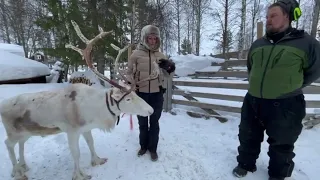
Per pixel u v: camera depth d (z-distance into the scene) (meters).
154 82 3.29
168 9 17.31
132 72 3.33
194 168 3.26
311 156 3.40
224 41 20.77
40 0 12.50
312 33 15.37
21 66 9.15
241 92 6.70
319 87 4.21
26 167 3.26
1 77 8.48
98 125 3.04
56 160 3.51
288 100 2.58
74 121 2.89
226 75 7.55
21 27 27.14
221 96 5.07
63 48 10.58
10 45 16.33
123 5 11.59
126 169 3.26
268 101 2.69
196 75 9.18
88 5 10.49
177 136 4.25
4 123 3.03
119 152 3.71
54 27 10.59
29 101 2.97
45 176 3.15
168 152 3.66
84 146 3.92
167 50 20.84
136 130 4.52
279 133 2.67
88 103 2.89
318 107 4.26
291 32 2.57
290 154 2.73
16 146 3.96
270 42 2.65
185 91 5.66
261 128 3.00
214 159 3.47
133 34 12.14
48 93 3.04
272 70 2.57
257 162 3.34
